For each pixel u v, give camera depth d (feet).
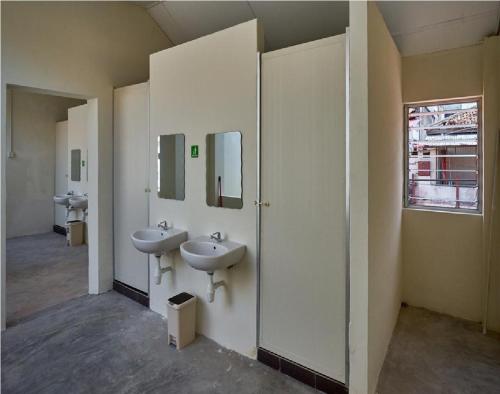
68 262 15.12
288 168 7.06
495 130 8.71
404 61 10.13
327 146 6.52
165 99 9.52
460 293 9.71
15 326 9.19
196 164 8.82
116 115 11.48
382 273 7.14
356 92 5.79
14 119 19.43
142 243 8.38
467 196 9.89
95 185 11.41
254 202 7.59
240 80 7.70
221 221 8.32
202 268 7.18
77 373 7.14
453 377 7.02
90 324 9.35
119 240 11.67
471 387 6.70
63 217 20.58
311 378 6.77
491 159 8.79
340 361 6.48
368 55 5.68
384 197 7.26
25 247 17.65
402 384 6.80
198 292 8.83
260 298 7.60
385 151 7.34
